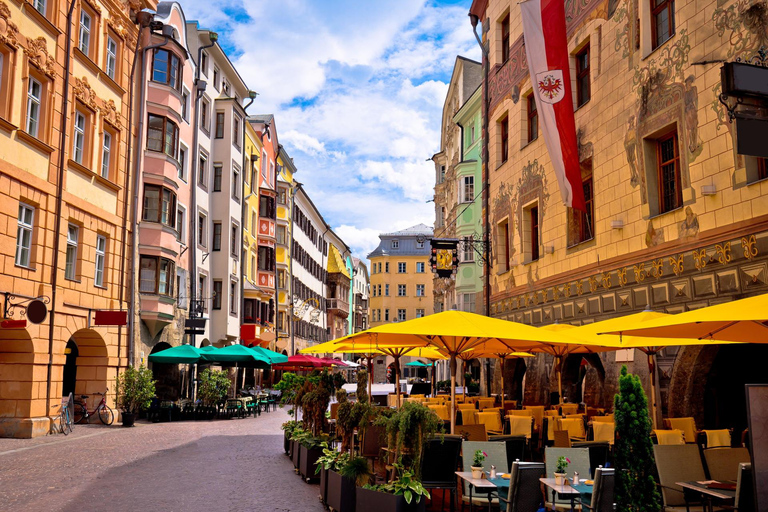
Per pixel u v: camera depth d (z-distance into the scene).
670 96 14.04
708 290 12.71
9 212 17.75
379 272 102.88
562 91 16.52
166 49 27.78
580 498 7.60
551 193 20.19
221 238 37.31
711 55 12.71
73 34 21.23
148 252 26.50
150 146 27.09
